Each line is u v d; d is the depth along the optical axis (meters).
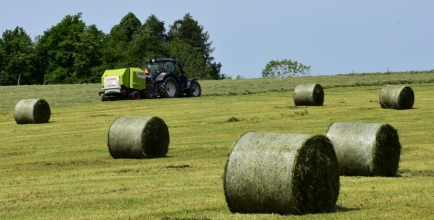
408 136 40.62
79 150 39.25
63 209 20.94
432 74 108.31
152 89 78.31
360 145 25.98
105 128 51.72
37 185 26.45
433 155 32.62
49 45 168.12
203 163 31.94
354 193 22.05
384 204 19.98
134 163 32.69
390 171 26.36
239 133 45.41
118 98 77.81
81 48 165.62
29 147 41.59
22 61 165.38
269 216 18.28
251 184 18.58
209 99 76.25
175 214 19.42
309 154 18.66
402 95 58.53
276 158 18.42
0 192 24.70
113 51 175.88
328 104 66.25
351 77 107.50
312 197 18.73
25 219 19.61
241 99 76.06
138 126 34.47
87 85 109.69
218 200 21.47
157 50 197.88
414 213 18.55
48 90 97.00
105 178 27.69
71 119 59.59
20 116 57.31
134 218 19.12
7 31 181.00
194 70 196.00
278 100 74.00
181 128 49.59
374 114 55.16
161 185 25.11
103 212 20.19
